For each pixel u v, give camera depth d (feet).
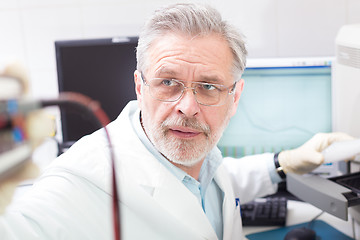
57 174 3.01
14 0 6.15
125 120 3.48
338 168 4.93
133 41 5.13
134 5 6.01
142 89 3.11
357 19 5.66
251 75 4.92
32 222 2.64
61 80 5.23
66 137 5.33
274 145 5.06
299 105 4.93
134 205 2.97
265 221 4.31
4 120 1.37
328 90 4.85
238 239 3.71
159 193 3.03
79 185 2.97
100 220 2.92
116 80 5.22
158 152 3.29
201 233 3.01
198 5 3.04
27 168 1.57
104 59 5.18
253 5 5.78
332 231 4.15
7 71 1.43
